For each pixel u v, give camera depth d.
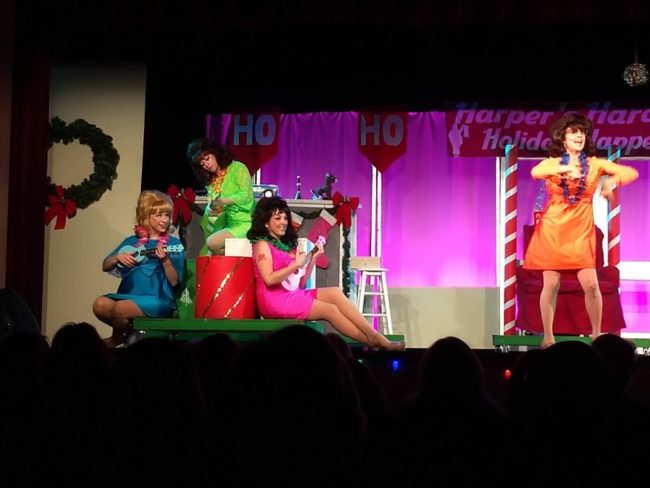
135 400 2.49
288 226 5.68
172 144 8.65
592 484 2.48
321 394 2.39
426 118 8.91
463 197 8.98
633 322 8.69
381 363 5.38
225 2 6.94
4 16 6.62
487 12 6.82
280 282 5.62
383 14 6.87
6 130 6.65
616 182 6.06
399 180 8.99
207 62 8.41
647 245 8.74
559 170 6.06
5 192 6.63
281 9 6.90
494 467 2.58
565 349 2.49
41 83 7.45
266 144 8.70
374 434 2.62
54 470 2.75
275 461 2.40
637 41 8.00
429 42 8.07
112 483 2.55
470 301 8.58
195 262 6.33
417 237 8.98
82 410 2.81
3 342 2.97
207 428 2.54
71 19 7.18
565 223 6.04
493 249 8.91
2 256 6.58
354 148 8.97
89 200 7.91
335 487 2.51
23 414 2.80
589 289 6.02
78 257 7.90
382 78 8.64
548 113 8.53
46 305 7.85
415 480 2.59
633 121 8.48
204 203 7.57
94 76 8.10
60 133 7.96
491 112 8.60
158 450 2.50
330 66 8.54
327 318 5.57
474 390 2.66
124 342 6.08
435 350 2.70
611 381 2.49
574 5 6.79
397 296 8.62
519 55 8.30
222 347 3.07
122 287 6.13
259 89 8.71
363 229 8.94
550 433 2.48
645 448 2.48
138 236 6.18
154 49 8.05
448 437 2.59
